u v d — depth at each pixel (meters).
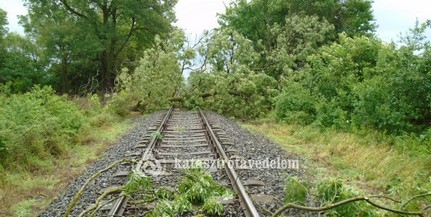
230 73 22.45
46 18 38.50
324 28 26.17
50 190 7.80
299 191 5.81
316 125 14.66
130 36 42.22
